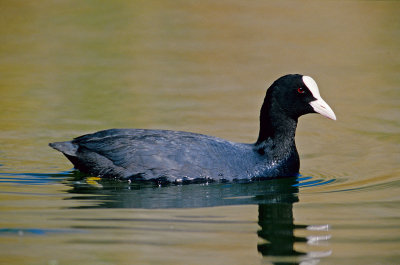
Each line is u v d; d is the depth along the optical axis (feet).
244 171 44.42
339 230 34.58
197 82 71.41
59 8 100.68
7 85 68.49
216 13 100.22
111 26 92.79
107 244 32.17
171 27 93.04
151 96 65.98
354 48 83.61
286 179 45.50
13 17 95.35
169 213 37.40
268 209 38.40
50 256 30.60
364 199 40.27
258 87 69.62
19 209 37.50
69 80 71.00
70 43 85.20
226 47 84.84
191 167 43.16
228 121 58.95
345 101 65.36
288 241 33.04
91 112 60.44
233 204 39.52
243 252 31.40
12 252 31.04
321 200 40.37
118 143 43.98
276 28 92.43
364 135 56.39
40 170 46.09
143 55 81.20
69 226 34.76
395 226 35.01
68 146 44.62
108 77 72.43
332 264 29.94
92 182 43.39
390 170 46.75
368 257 30.83
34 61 77.56
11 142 52.08
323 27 92.38
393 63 77.41
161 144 43.65
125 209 37.99
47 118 58.44
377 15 97.55
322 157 50.96
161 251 31.37
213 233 33.96
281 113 45.65
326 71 74.54
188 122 58.03
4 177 44.24
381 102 64.85
